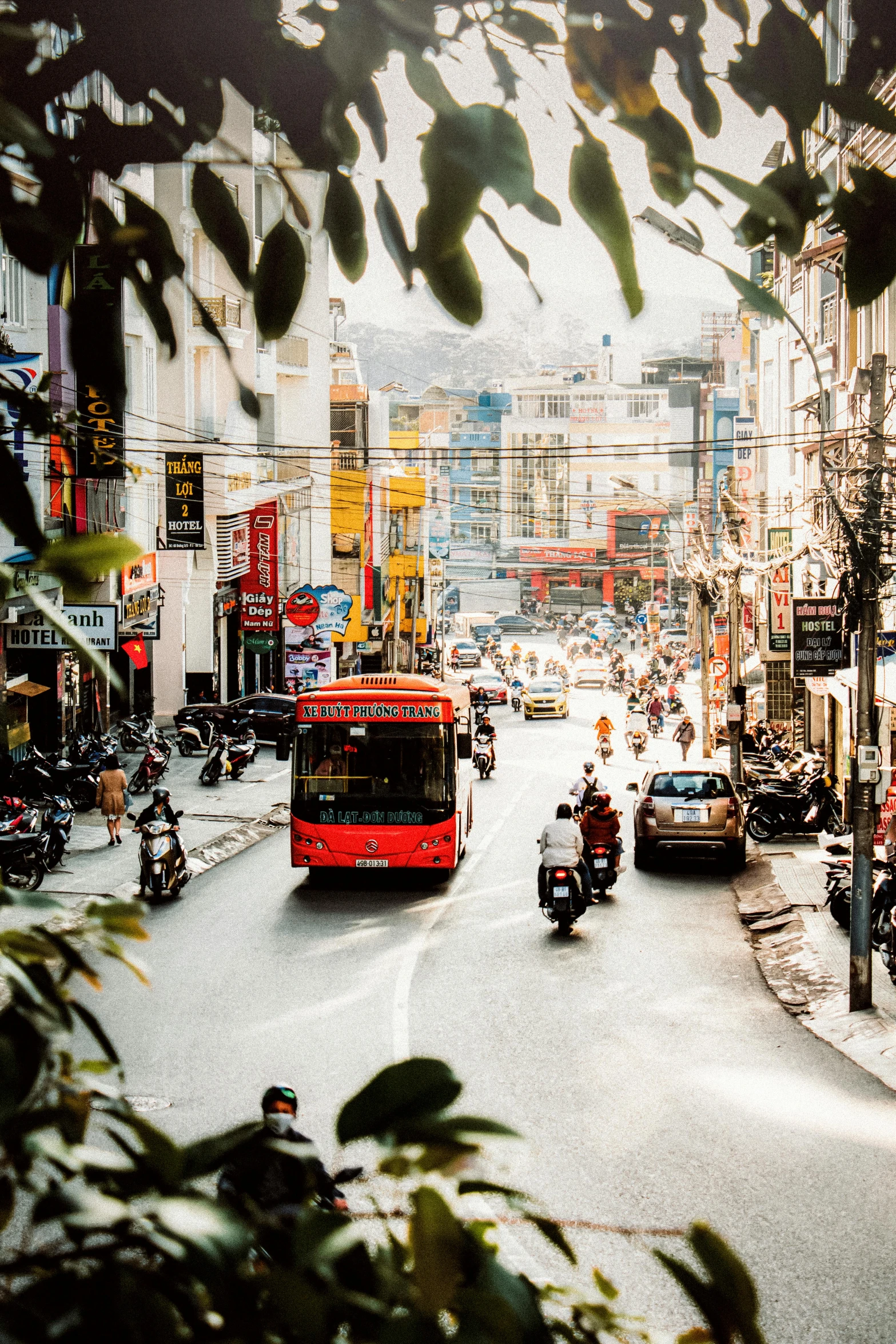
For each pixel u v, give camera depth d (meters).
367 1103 1.18
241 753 31.81
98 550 1.32
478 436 106.69
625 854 23.70
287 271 1.47
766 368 46.19
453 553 106.88
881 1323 6.88
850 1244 7.86
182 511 31.98
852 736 24.25
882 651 21.33
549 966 15.11
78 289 1.51
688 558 40.03
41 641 23.70
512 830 25.89
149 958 14.99
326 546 53.81
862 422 16.86
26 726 24.78
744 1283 1.18
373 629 57.91
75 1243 1.07
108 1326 1.01
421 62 1.21
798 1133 9.80
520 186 1.20
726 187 1.25
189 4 1.36
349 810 19.39
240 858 22.52
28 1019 1.22
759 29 1.28
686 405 101.75
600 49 1.22
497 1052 11.78
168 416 35.00
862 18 1.29
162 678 39.50
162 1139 1.19
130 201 1.49
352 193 1.35
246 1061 11.19
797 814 24.59
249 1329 1.05
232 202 1.49
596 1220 8.08
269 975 14.38
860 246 1.36
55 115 1.43
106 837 22.75
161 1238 1.07
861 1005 13.12
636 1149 9.41
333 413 59.47
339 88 1.31
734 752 29.48
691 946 16.36
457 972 14.72
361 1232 1.12
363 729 19.48
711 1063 11.59
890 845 16.70
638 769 37.19
